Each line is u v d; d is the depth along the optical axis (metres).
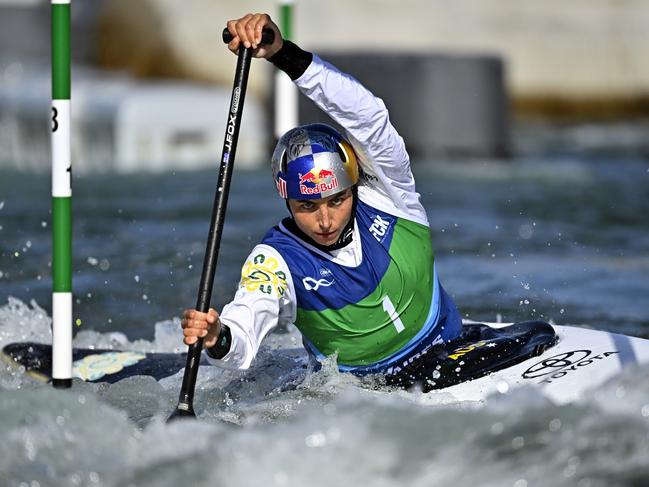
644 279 22.39
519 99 61.38
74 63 57.91
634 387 10.03
